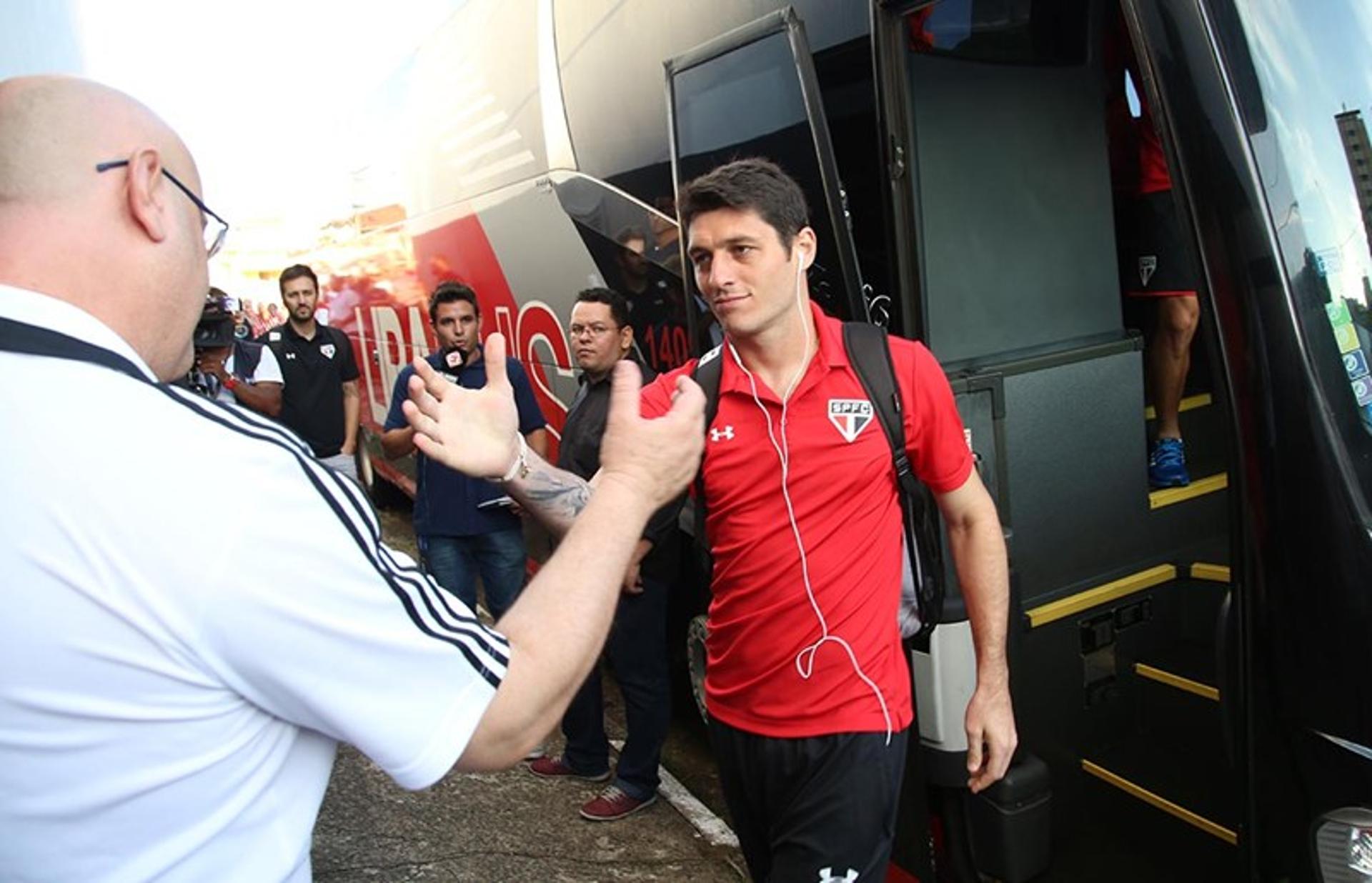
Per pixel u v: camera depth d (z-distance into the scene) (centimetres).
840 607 188
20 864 90
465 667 98
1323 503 173
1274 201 179
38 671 85
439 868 330
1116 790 270
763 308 184
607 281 410
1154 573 301
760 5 305
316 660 92
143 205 96
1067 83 300
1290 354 176
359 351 808
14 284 91
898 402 190
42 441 86
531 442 410
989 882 253
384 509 853
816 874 191
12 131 92
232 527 88
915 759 255
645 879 323
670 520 212
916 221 251
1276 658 179
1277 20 187
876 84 249
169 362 102
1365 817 169
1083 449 292
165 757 89
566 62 416
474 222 534
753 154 276
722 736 205
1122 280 336
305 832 101
